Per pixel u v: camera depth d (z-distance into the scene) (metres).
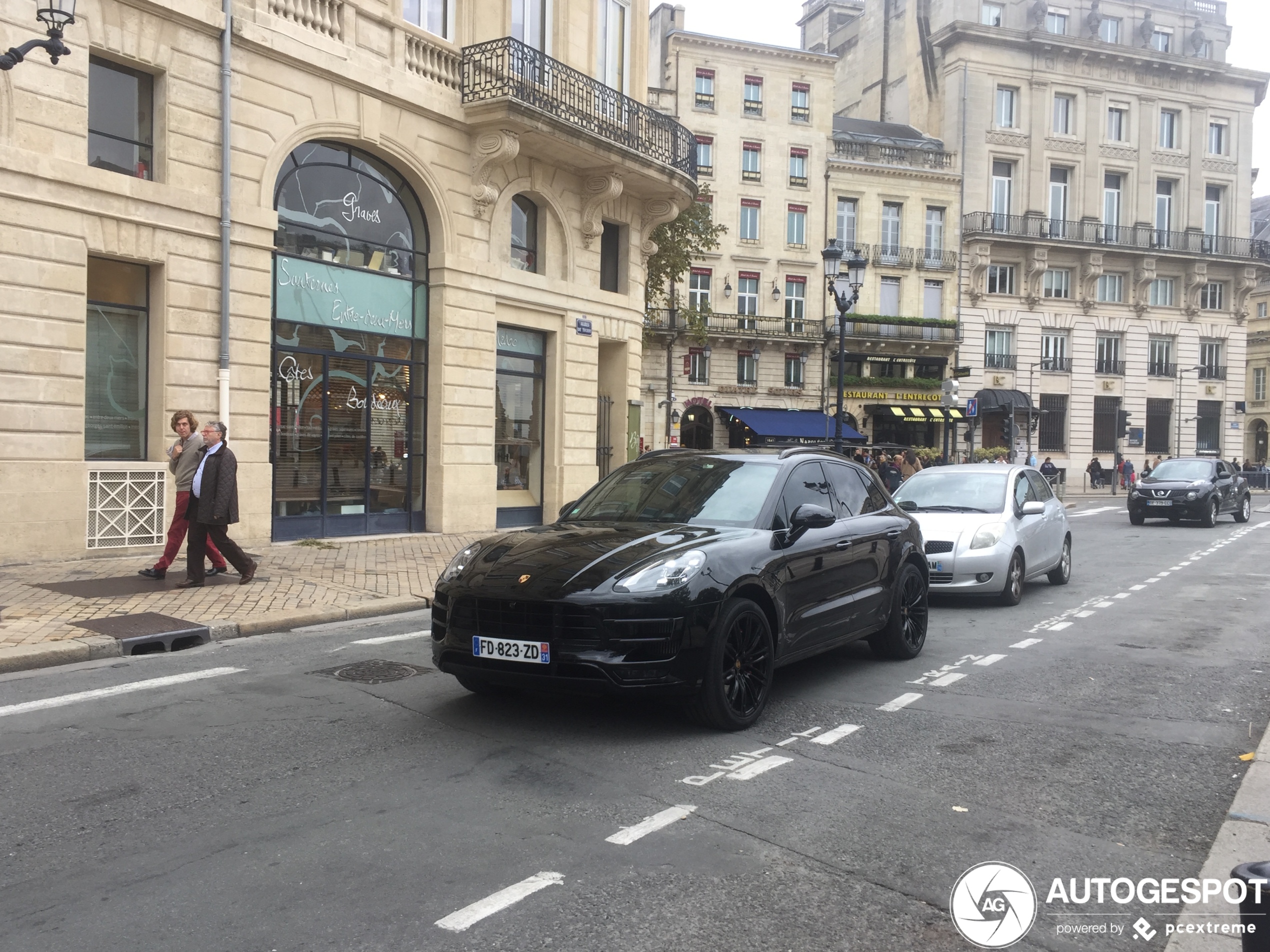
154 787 4.62
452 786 4.67
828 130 46.16
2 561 10.90
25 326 11.05
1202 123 52.56
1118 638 8.95
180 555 12.35
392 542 15.18
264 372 13.77
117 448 12.37
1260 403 68.19
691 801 4.53
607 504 6.89
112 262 12.25
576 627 5.19
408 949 3.14
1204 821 4.41
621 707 6.13
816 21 64.12
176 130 12.61
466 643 5.47
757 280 45.25
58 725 5.62
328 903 3.45
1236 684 7.11
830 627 6.70
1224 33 53.75
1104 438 51.53
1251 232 59.47
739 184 44.66
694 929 3.31
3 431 10.90
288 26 13.92
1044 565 12.19
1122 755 5.38
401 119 15.77
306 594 10.12
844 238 47.00
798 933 3.30
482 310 17.41
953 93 49.25
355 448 15.62
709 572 5.48
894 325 46.44
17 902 3.44
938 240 48.34
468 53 16.84
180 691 6.44
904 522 8.01
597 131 18.59
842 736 5.66
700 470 6.96
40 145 11.15
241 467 13.50
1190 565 15.51
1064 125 50.69
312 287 14.78
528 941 3.20
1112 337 51.47
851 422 45.25
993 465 12.56
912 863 3.90
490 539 6.26
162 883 3.60
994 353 49.56
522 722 5.77
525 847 3.96
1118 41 52.03
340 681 6.74
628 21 20.84
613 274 21.33
